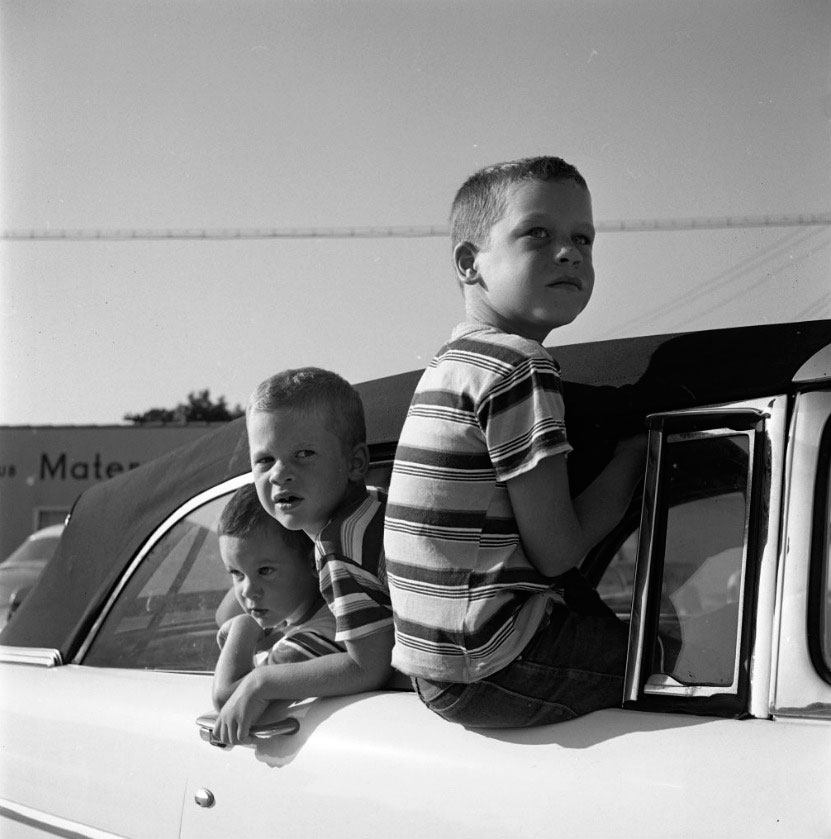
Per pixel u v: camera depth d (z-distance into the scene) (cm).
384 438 175
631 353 159
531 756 132
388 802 138
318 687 157
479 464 144
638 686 137
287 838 147
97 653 202
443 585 142
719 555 139
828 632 125
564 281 152
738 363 145
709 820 116
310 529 168
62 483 1795
